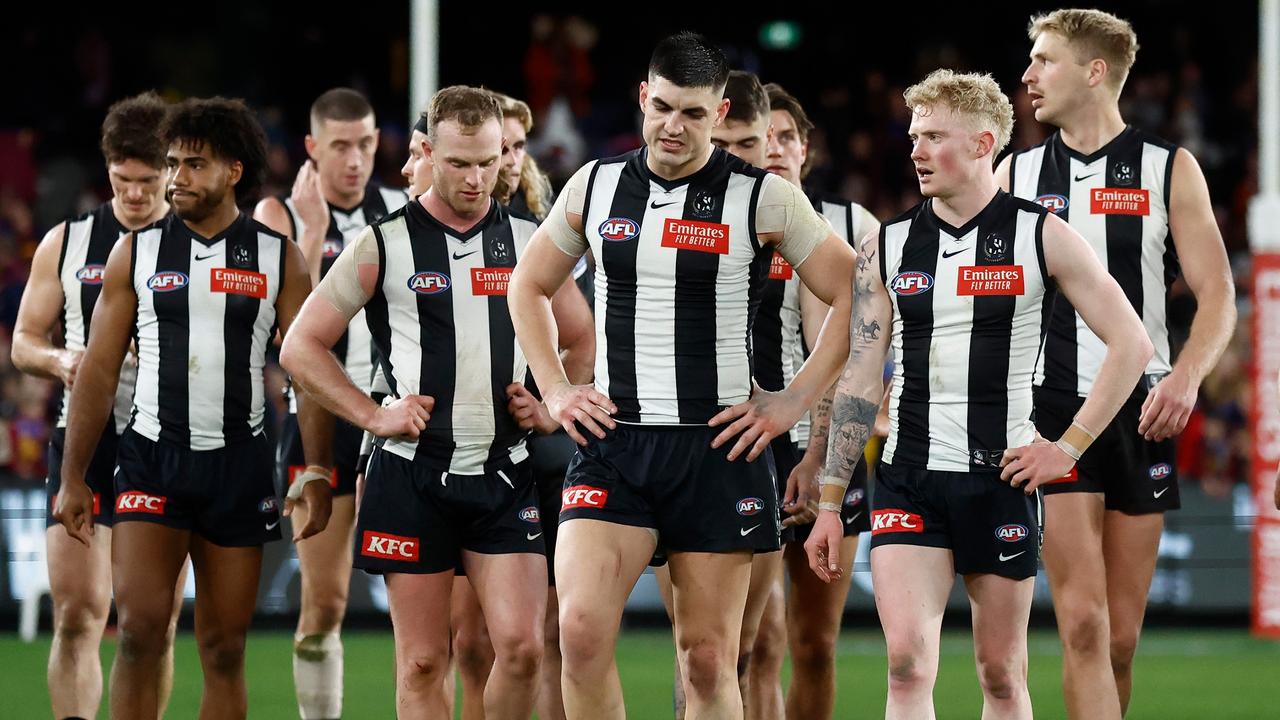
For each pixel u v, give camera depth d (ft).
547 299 28.02
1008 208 27.22
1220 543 65.82
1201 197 32.53
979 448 27.17
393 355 29.22
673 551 27.02
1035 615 65.16
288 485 39.14
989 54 109.81
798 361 34.27
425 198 29.58
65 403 34.91
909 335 27.66
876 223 35.83
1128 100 102.94
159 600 30.19
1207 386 77.51
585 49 106.42
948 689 50.01
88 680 33.40
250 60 107.55
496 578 28.71
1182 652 58.70
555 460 34.09
